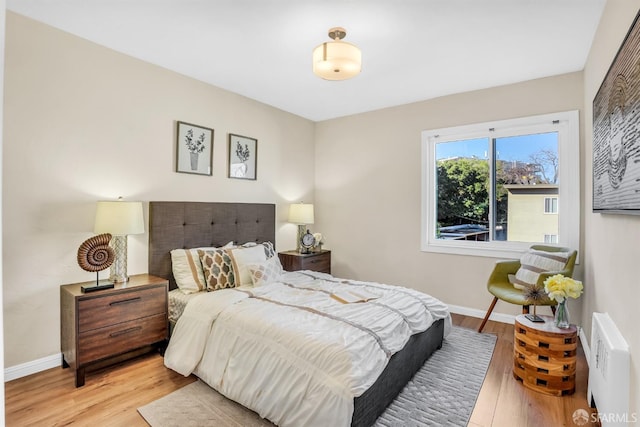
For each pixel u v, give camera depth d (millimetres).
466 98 3588
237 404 2021
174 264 2936
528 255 3014
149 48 2695
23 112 2287
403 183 4020
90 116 2598
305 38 2518
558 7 2107
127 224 2459
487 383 2279
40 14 2250
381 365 1824
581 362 2584
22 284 2299
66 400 2055
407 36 2455
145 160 2932
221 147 3545
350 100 3891
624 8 1709
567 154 3078
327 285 2914
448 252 3711
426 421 1886
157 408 1979
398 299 2541
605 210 1937
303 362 1776
